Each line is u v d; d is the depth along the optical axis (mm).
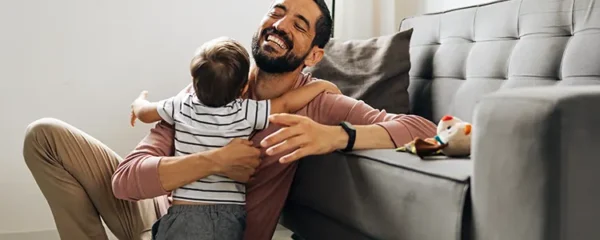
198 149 1371
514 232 923
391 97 1871
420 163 1164
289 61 1487
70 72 2197
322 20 1519
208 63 1341
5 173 2160
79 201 1421
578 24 1478
